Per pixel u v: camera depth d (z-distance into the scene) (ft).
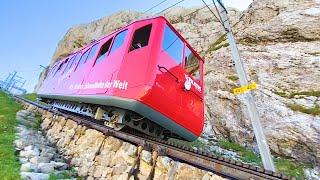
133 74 27.53
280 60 63.57
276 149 52.39
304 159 48.14
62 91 52.34
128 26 32.76
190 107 31.14
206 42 105.81
